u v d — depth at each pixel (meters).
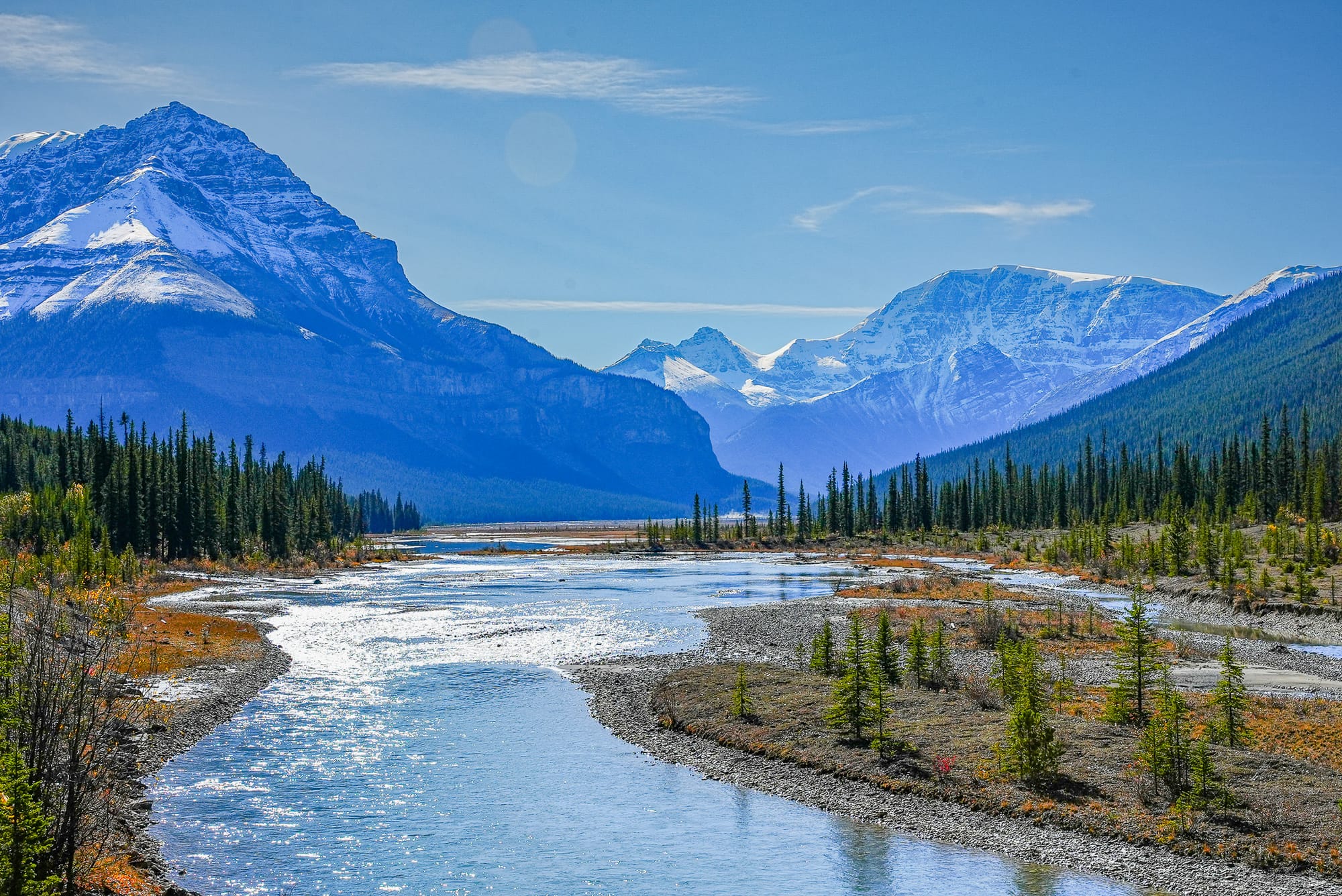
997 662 62.19
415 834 36.34
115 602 70.44
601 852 34.75
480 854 34.53
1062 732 43.81
